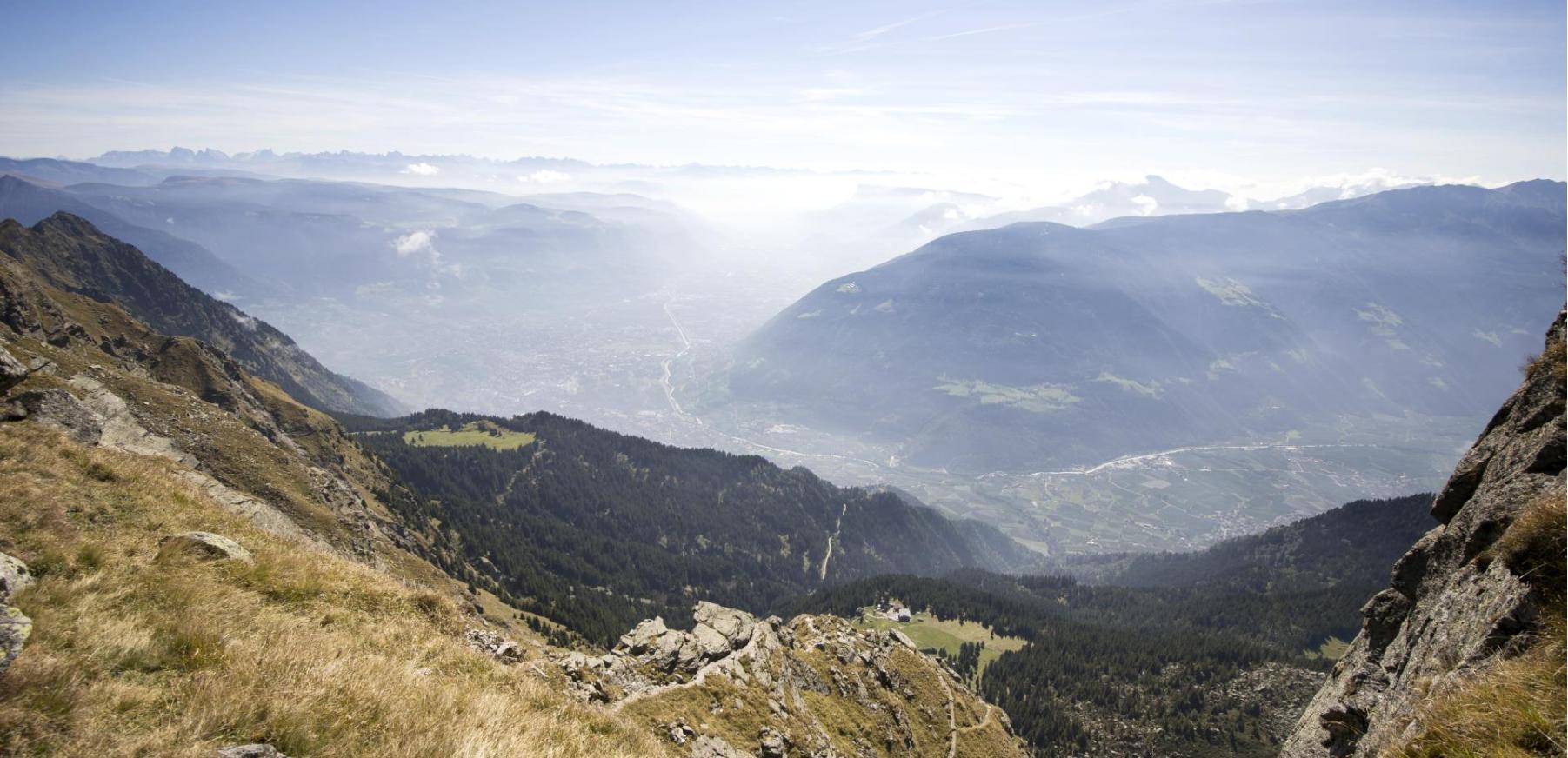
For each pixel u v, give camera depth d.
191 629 17.19
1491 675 13.84
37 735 11.60
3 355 33.66
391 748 14.38
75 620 15.95
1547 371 23.84
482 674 23.00
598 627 159.75
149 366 146.62
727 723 43.62
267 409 162.75
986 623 198.50
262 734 13.55
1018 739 86.56
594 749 19.33
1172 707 149.75
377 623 24.20
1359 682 24.30
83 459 27.56
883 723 62.34
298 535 39.78
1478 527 21.66
